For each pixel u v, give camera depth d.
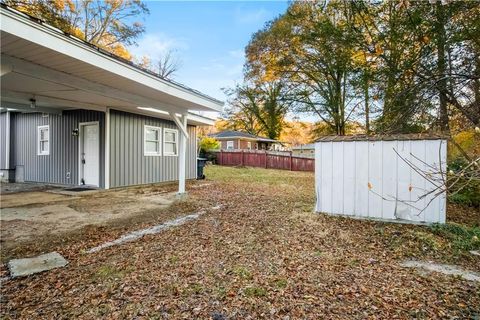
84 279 2.93
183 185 7.73
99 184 8.89
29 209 6.03
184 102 7.02
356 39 7.86
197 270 3.13
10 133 11.09
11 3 10.45
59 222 5.06
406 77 5.59
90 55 4.12
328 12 11.09
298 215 5.76
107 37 18.00
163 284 2.81
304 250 3.77
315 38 11.09
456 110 4.62
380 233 4.55
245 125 32.84
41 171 10.31
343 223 5.17
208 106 7.58
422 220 5.01
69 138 9.55
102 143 8.80
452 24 5.41
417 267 3.25
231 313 2.31
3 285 2.81
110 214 5.73
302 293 2.62
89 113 9.09
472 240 3.73
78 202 6.87
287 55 15.68
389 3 6.78
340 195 5.73
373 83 7.43
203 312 2.32
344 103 13.60
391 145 5.25
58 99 6.98
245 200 7.52
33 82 5.11
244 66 22.55
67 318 2.26
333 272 3.08
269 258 3.48
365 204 5.48
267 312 2.31
